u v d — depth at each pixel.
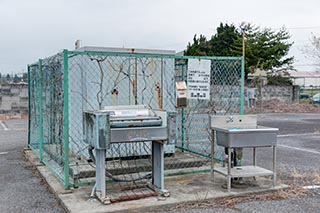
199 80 4.96
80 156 5.46
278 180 4.84
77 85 5.71
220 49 24.80
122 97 5.57
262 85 21.00
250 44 22.52
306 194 4.26
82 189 4.28
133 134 3.80
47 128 6.02
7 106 14.70
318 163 6.11
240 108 5.14
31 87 7.19
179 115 6.56
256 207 3.79
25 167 5.84
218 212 3.64
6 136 9.64
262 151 7.33
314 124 12.64
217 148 5.64
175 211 3.67
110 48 5.56
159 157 4.08
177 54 6.29
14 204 3.94
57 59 4.79
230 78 5.68
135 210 3.62
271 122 13.31
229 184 4.17
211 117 4.48
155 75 5.76
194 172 4.99
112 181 4.43
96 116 3.64
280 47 23.11
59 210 3.74
